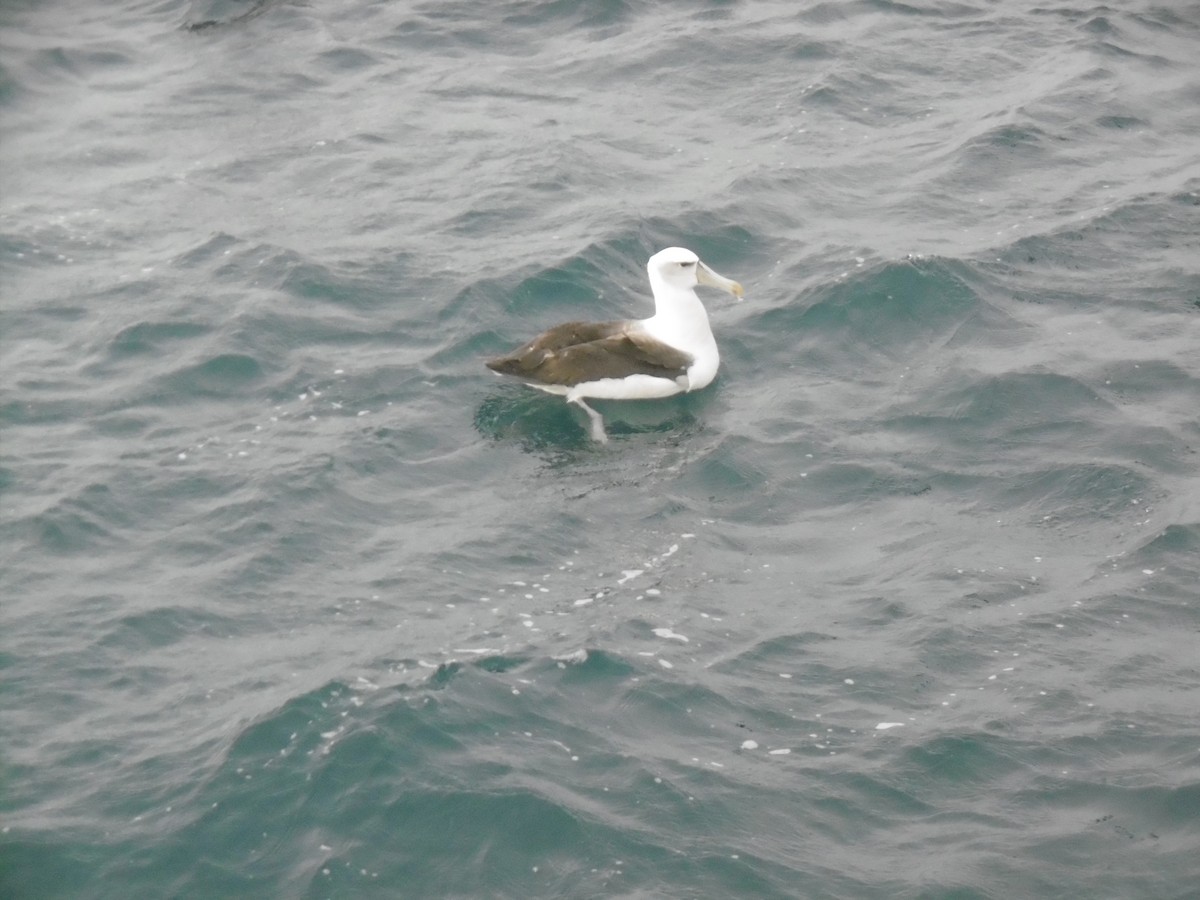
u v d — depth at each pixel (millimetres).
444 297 20172
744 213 22234
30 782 12719
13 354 19094
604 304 20281
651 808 12531
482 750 13023
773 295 20500
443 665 13906
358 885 11859
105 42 27766
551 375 17938
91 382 18578
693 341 18609
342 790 12602
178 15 28781
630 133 24609
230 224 22016
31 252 21297
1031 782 12820
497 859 12070
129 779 12742
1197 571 15281
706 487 16969
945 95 25859
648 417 18188
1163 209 22344
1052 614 14781
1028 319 19891
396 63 26984
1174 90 26125
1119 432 17594
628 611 14875
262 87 26141
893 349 19500
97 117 25219
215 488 16656
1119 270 20922
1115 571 15359
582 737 13266
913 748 13188
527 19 28406
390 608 14875
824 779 12891
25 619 14641
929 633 14562
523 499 16688
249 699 13594
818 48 27109
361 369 18828
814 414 18266
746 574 15555
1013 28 28250
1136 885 11781
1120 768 12906
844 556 15852
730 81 26250
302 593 15109
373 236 21656
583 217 22016
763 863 12039
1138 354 19062
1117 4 29156
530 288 20328
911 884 11820
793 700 13781
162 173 23516
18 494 16484
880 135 24594
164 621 14641
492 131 24625
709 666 14164
